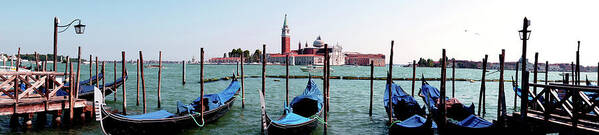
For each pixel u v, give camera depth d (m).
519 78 90.38
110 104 25.39
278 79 65.25
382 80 65.50
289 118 15.84
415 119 14.91
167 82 52.91
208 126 18.02
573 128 10.84
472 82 64.69
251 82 56.62
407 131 14.27
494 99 35.12
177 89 41.34
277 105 27.28
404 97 19.95
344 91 40.59
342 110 24.38
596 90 10.03
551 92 11.82
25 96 16.64
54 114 16.61
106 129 13.70
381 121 20.36
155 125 14.84
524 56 13.89
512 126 13.01
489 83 62.12
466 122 14.11
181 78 64.81
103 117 13.59
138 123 14.35
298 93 38.41
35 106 15.43
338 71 127.69
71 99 16.52
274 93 37.66
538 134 12.02
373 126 19.03
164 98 30.88
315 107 20.33
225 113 20.70
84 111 17.19
